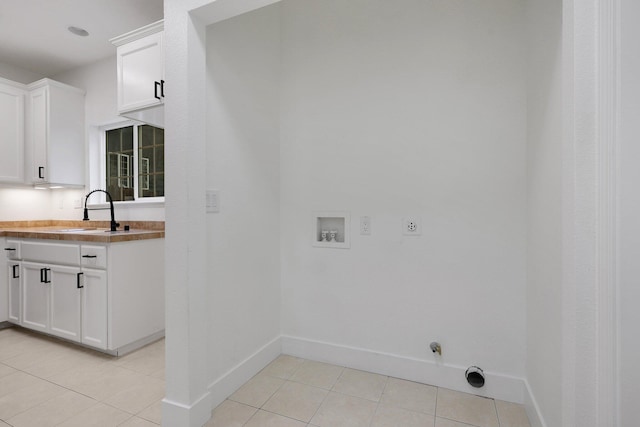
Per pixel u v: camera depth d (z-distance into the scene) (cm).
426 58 178
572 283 84
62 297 232
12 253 263
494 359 167
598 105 78
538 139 137
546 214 125
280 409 158
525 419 149
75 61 314
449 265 175
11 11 239
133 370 199
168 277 145
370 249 193
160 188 289
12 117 299
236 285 177
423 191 180
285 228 216
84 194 322
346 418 151
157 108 206
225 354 169
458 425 145
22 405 161
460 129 172
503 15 163
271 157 208
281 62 217
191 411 140
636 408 75
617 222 75
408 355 184
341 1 199
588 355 81
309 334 210
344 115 199
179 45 142
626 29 74
